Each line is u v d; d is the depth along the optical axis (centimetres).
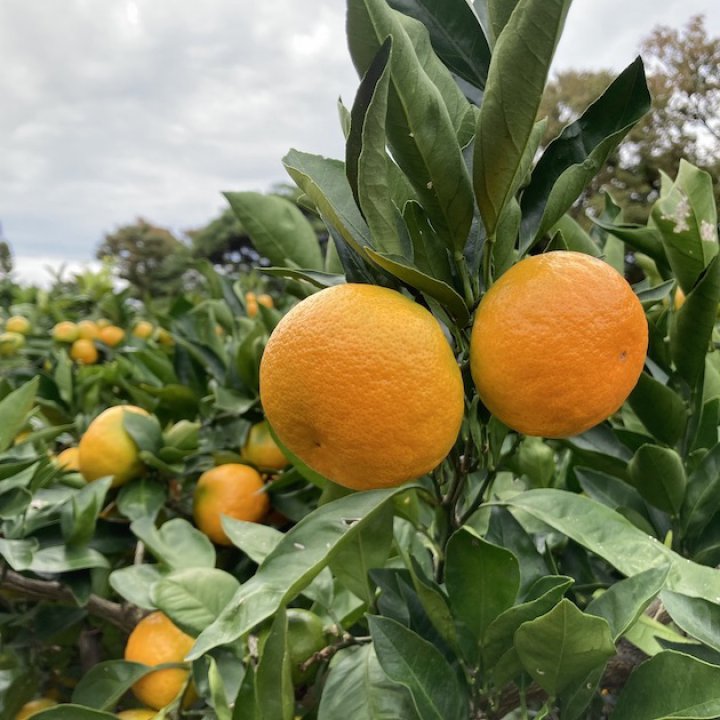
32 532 46
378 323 23
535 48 22
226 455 55
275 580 28
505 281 25
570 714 27
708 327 35
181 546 44
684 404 38
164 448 53
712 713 24
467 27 31
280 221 48
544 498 31
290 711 30
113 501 54
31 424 72
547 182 30
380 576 34
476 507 32
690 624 27
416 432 24
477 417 29
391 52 23
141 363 78
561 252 25
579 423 25
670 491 37
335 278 32
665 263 42
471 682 31
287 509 52
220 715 31
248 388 58
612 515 30
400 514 36
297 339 24
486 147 24
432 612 30
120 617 48
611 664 34
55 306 127
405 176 27
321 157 31
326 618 38
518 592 29
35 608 49
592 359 23
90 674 39
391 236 27
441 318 28
